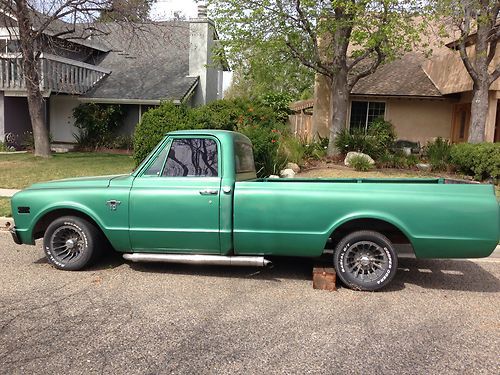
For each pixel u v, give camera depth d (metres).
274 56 16.02
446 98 18.67
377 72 20.34
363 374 3.44
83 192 5.64
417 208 5.04
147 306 4.71
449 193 5.04
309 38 15.81
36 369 3.41
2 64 21.05
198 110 13.20
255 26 14.93
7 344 3.82
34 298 4.88
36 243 7.29
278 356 3.70
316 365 3.56
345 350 3.83
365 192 5.15
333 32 14.46
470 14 13.92
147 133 11.98
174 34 26.09
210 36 23.41
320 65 15.62
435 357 3.74
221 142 5.50
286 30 14.81
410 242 5.10
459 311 4.79
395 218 5.08
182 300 4.91
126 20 17.91
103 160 17.61
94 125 22.02
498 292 5.44
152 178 5.58
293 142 14.98
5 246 7.11
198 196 5.37
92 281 5.48
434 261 6.79
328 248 5.50
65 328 4.14
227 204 5.32
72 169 14.53
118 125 22.97
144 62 25.09
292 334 4.12
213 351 3.76
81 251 5.79
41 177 12.84
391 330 4.26
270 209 5.26
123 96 21.78
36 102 17.91
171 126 11.94
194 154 5.55
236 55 15.92
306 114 26.08
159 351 3.74
